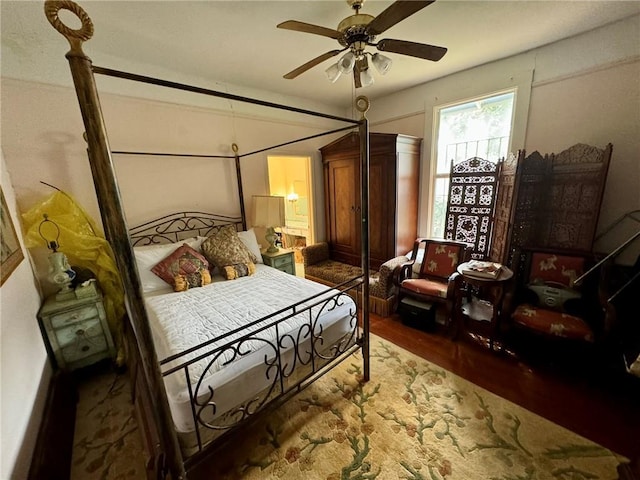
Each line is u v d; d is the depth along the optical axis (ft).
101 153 2.63
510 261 8.41
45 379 5.77
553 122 8.41
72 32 2.42
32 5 5.44
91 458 5.03
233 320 5.69
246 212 11.25
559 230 8.04
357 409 5.86
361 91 11.77
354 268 12.51
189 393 3.57
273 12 6.01
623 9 6.44
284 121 12.04
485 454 4.80
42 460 4.27
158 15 5.98
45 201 6.66
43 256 7.11
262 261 10.55
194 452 3.91
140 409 4.36
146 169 8.79
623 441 4.90
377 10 6.11
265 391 4.86
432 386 6.44
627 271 7.07
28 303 5.80
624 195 7.53
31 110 6.73
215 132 10.12
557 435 5.06
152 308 6.47
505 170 8.55
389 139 10.40
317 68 9.07
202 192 10.08
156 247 8.36
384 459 4.79
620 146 7.45
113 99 7.99
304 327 5.45
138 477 4.67
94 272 7.38
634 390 5.99
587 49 7.53
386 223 11.25
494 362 7.19
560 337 6.37
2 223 5.08
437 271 9.68
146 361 3.07
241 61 8.37
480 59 9.01
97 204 7.84
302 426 5.50
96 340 7.00
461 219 9.91
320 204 14.11
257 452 5.02
